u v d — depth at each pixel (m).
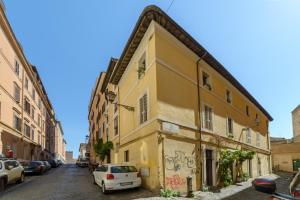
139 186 14.21
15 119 28.36
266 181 3.70
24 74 32.91
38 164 26.27
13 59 27.67
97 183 15.93
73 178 22.06
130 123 18.20
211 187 16.50
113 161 23.81
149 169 14.00
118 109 22.11
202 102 17.33
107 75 25.81
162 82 14.10
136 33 15.55
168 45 15.04
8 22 24.58
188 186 13.27
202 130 16.67
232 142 21.42
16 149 28.27
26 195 13.38
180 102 15.20
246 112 26.66
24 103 32.81
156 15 13.70
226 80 21.66
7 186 17.03
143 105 15.67
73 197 12.75
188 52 16.64
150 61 14.59
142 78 15.97
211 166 17.44
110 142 24.88
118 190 14.35
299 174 3.88
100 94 36.97
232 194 14.42
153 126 13.70
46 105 55.09
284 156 42.03
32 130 38.50
